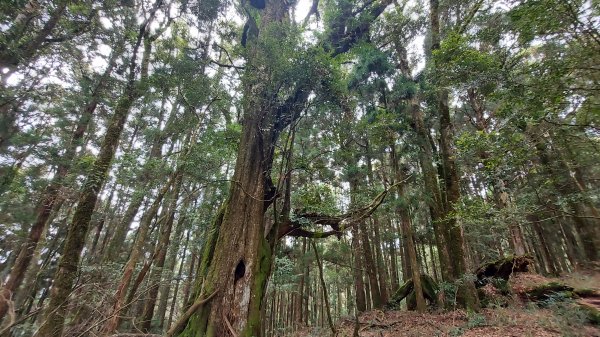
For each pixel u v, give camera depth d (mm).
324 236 9719
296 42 7543
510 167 7832
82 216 7512
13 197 11984
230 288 7152
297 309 22641
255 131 9164
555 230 17625
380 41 14258
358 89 12227
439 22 13852
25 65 9367
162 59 10367
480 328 7973
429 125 14523
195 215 12312
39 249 11516
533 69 6031
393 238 18609
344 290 28641
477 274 12102
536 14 5621
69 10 10141
